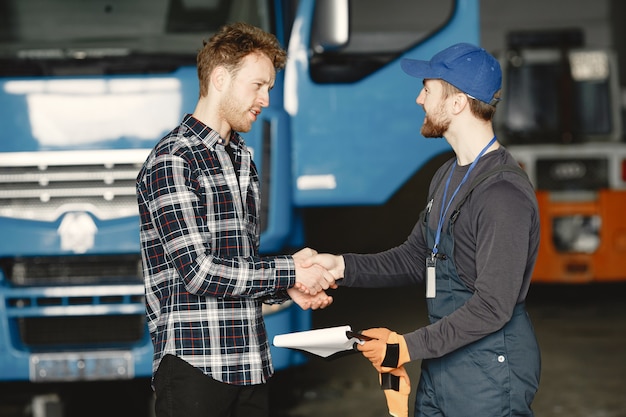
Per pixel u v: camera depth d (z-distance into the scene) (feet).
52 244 19.79
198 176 11.52
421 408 12.36
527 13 47.60
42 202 19.86
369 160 20.59
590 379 24.79
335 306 36.17
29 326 20.22
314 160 20.51
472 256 11.81
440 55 12.11
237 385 11.65
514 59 39.81
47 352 19.75
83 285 20.07
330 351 11.84
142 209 11.76
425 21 40.47
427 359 12.20
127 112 19.84
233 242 11.65
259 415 12.02
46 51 20.06
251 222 12.06
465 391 11.79
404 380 11.89
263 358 11.89
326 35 19.81
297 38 20.53
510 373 11.74
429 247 12.28
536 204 11.75
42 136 19.77
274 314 19.95
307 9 20.59
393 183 20.67
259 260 11.64
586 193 34.76
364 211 37.88
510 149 35.22
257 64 11.70
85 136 19.81
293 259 11.91
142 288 20.11
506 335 11.76
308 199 20.49
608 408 22.26
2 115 19.76
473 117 12.02
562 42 40.16
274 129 19.98
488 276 11.43
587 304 35.22
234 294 11.48
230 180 11.67
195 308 11.56
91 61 19.97
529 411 12.00
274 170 20.01
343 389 23.99
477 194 11.71
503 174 11.69
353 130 20.57
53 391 22.31
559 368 25.93
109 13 20.29
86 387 23.02
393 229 34.47
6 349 19.76
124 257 20.34
